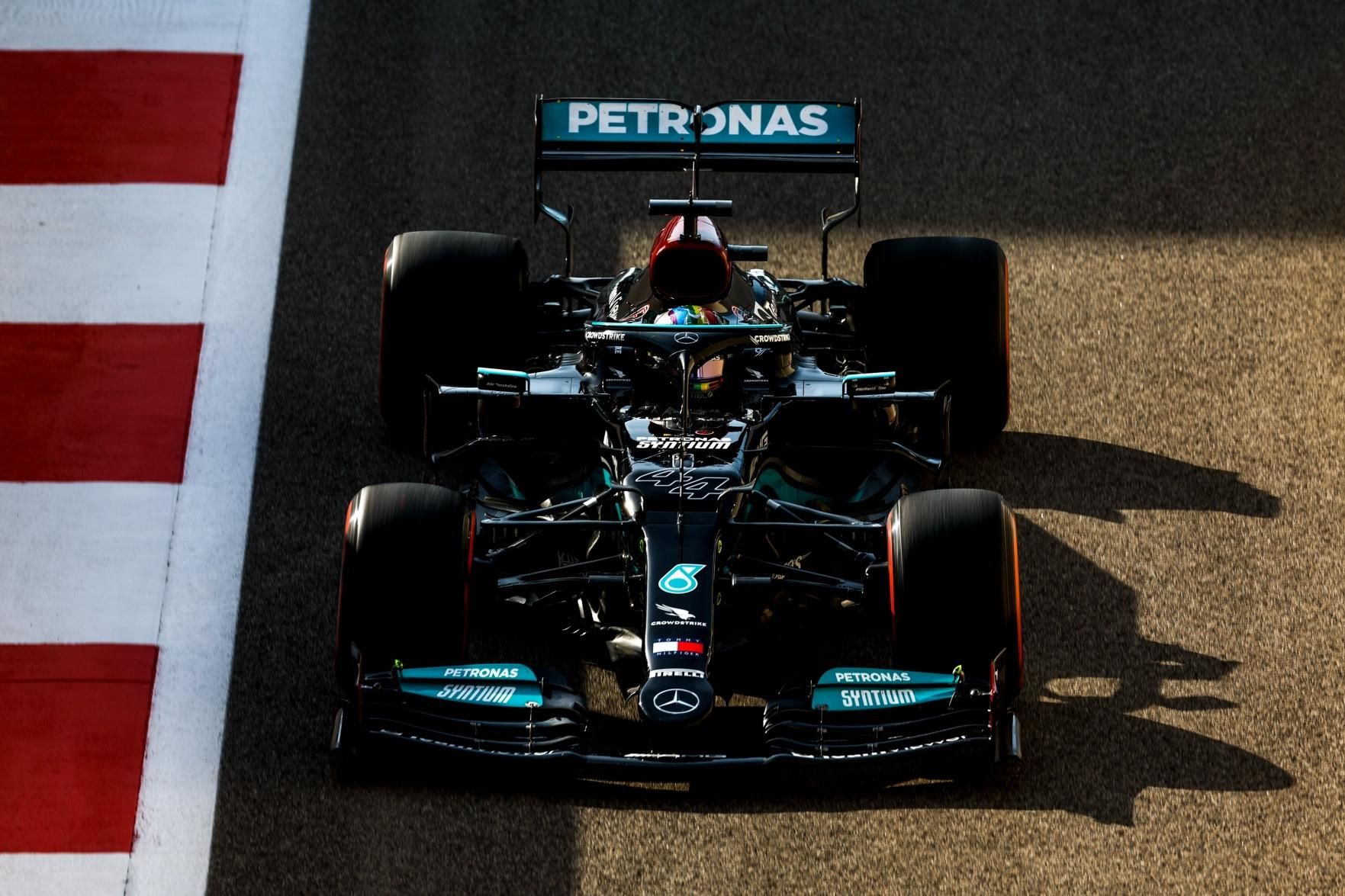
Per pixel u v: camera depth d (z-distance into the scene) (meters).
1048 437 34.06
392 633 25.80
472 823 26.30
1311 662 29.39
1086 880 25.48
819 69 42.47
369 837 26.14
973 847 25.91
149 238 37.72
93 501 32.28
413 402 32.53
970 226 38.78
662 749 26.17
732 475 27.03
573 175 40.03
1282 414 34.53
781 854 25.78
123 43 42.28
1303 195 39.56
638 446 27.72
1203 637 29.92
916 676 25.88
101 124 40.22
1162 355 35.84
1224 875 25.59
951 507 26.19
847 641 29.52
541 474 32.06
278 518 32.06
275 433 33.81
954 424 32.78
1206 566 31.28
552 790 26.80
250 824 26.47
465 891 25.36
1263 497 32.72
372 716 25.81
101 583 30.77
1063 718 28.20
